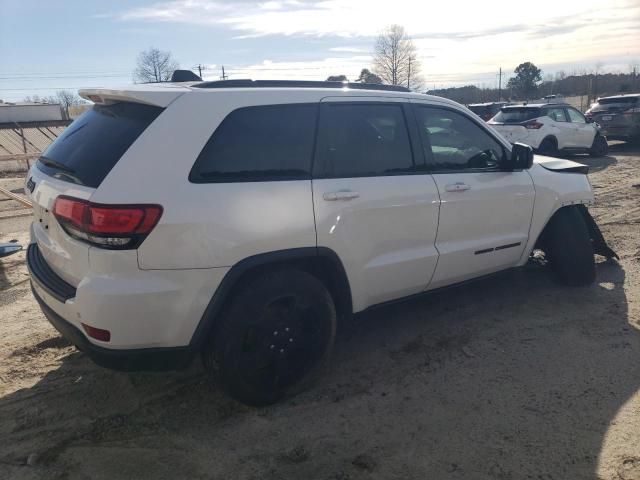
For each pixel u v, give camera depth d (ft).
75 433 9.89
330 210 10.73
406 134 12.50
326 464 9.07
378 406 10.70
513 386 11.27
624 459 8.96
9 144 79.92
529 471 8.77
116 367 9.32
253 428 10.04
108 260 8.75
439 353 12.80
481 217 13.73
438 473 8.79
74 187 9.29
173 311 9.15
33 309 15.49
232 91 10.25
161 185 9.04
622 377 11.49
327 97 11.33
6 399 10.94
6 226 26.25
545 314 14.74
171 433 9.91
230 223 9.48
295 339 10.61
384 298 12.30
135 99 9.73
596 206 27.07
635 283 16.74
